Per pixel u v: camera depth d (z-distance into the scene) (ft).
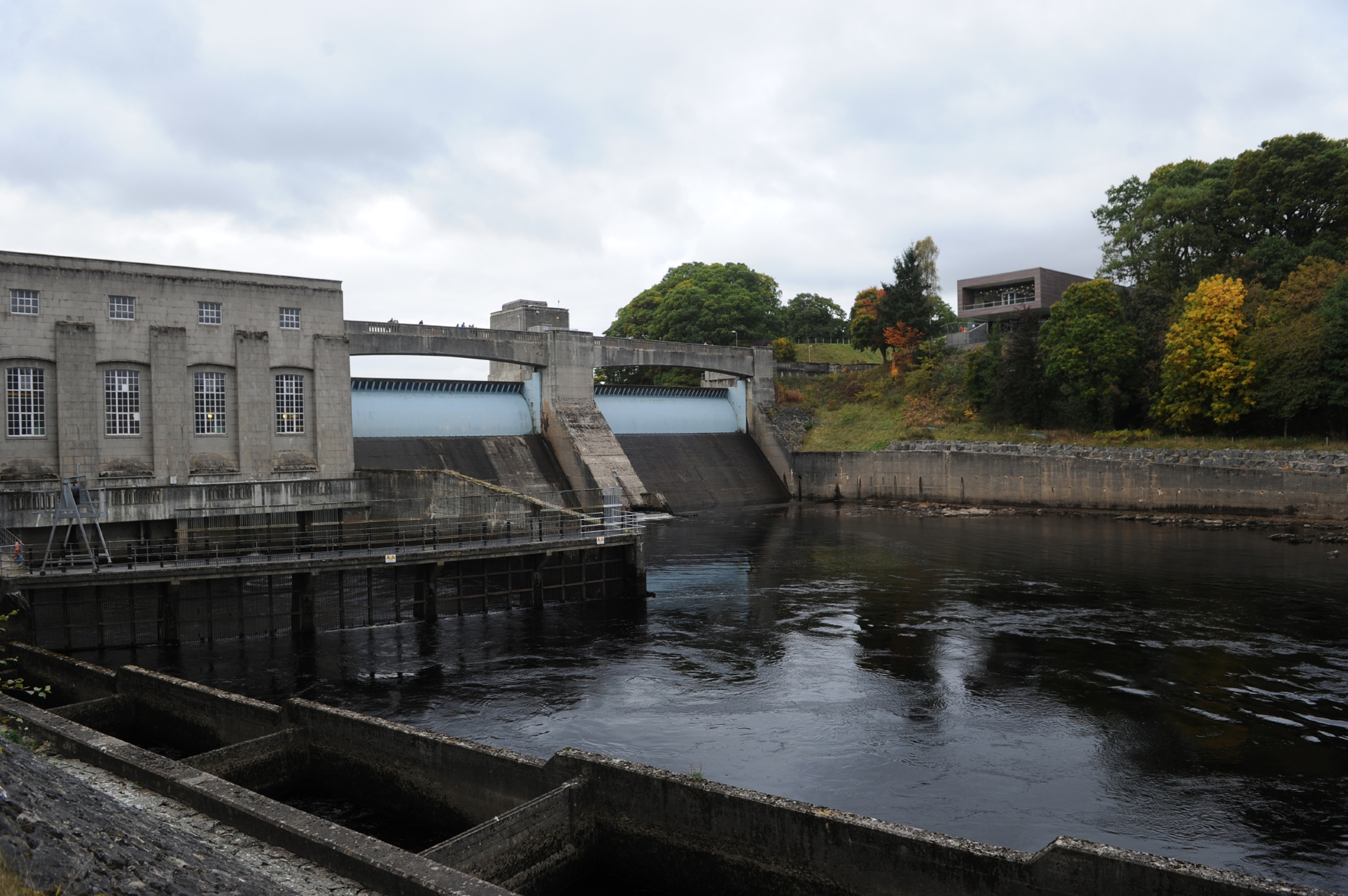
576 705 93.15
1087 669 101.71
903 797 69.77
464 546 139.03
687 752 79.71
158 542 145.89
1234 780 72.02
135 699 81.41
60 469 150.71
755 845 50.29
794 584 154.92
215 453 168.76
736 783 72.84
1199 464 217.36
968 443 269.03
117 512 149.38
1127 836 62.95
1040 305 319.47
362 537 169.27
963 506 261.03
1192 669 100.83
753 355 309.83
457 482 168.55
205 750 76.33
